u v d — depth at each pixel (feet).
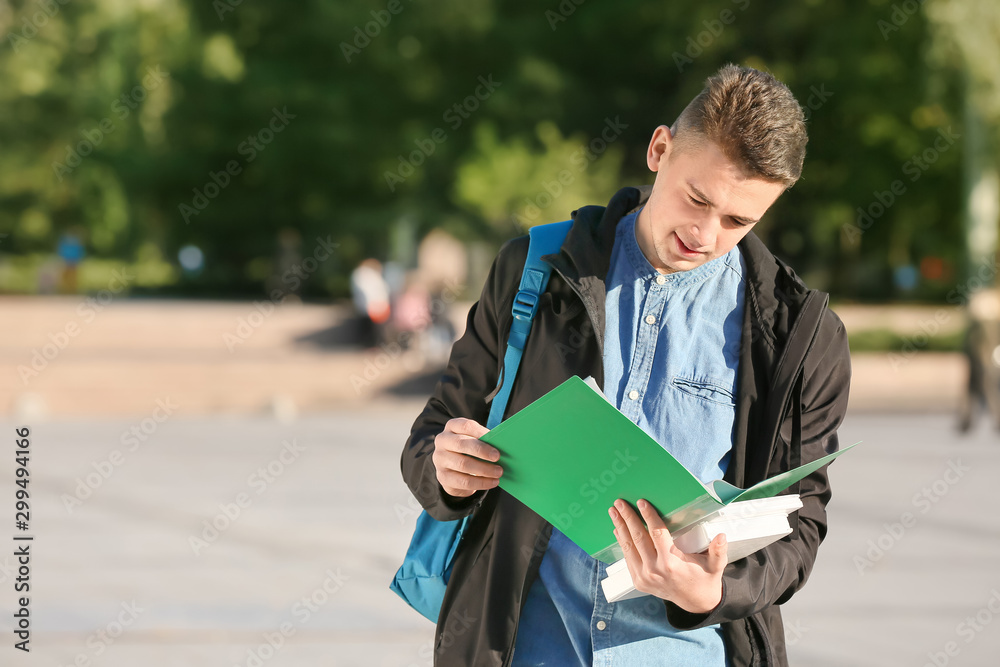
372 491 28.45
